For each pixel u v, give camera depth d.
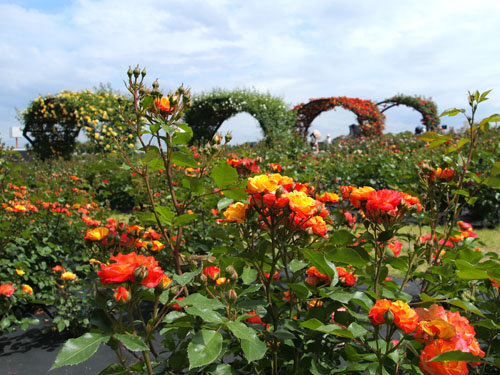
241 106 16.47
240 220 1.32
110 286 1.04
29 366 2.63
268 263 1.43
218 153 1.80
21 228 3.92
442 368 0.86
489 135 10.23
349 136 20.73
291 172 5.41
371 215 1.35
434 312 0.98
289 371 1.33
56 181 7.32
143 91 1.74
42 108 15.11
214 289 1.36
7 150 5.22
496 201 6.04
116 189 8.34
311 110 20.97
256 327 1.24
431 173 2.02
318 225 1.37
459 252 1.68
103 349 2.83
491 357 1.26
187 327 1.18
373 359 1.11
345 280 1.41
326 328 1.01
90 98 13.48
